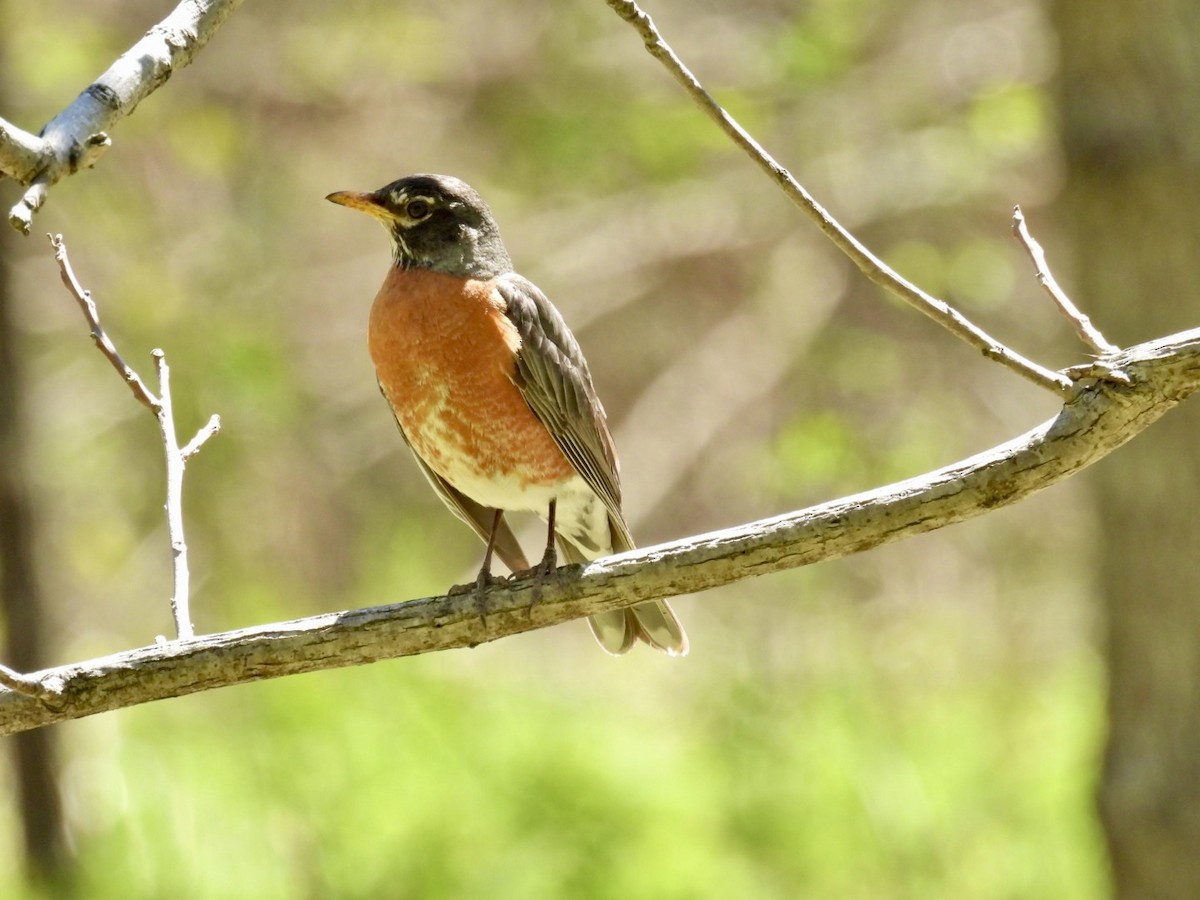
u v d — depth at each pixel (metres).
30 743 11.12
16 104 15.37
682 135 17.80
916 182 19.45
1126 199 9.65
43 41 15.83
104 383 17.16
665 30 19.45
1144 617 9.72
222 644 5.53
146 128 16.89
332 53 17.95
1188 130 9.55
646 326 21.08
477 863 10.92
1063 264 19.08
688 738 13.45
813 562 5.57
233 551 16.66
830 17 17.67
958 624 16.64
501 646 16.81
